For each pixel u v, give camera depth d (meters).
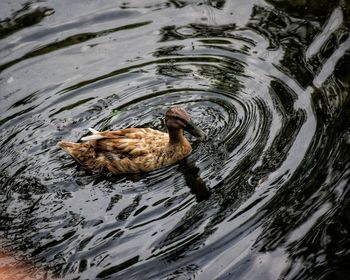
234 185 1.50
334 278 1.23
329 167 1.49
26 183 1.57
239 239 1.34
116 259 1.33
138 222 1.42
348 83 1.76
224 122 1.71
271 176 1.50
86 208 1.48
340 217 1.35
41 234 1.42
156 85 1.86
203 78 1.86
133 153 1.61
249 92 1.79
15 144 1.69
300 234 1.33
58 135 1.71
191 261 1.30
